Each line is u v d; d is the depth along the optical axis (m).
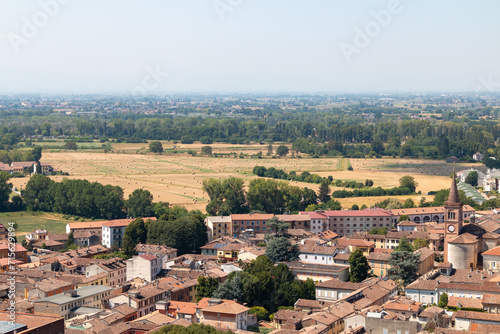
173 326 198.12
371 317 194.88
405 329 190.00
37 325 153.50
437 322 195.50
